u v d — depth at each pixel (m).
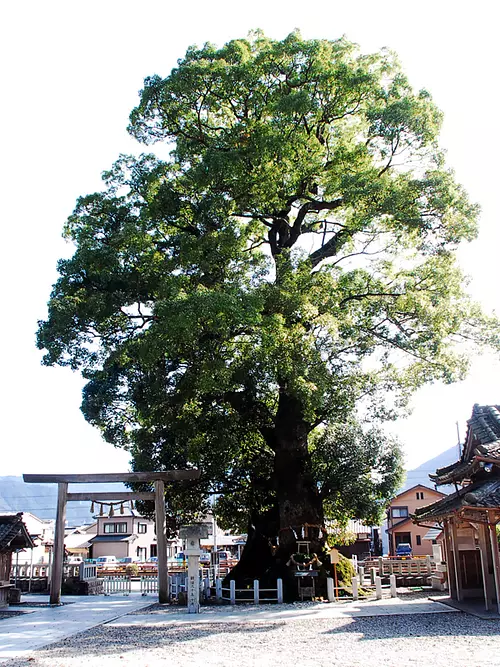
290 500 22.61
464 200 20.73
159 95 22.05
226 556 50.53
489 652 10.79
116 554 58.62
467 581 18.00
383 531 57.38
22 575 30.77
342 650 11.65
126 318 22.23
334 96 21.72
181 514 26.48
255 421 24.25
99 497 21.69
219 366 19.09
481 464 15.98
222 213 20.95
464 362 22.23
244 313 18.05
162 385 21.42
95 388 23.41
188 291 20.44
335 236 23.52
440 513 17.03
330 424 24.98
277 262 21.83
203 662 11.00
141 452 24.47
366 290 22.02
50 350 21.11
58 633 15.17
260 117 21.97
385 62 22.38
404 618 15.34
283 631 14.26
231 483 25.62
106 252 20.62
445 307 21.48
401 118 20.22
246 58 21.73
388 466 25.22
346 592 21.14
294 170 21.33
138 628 15.65
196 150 22.25
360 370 21.98
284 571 21.36
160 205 21.67
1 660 11.76
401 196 20.14
